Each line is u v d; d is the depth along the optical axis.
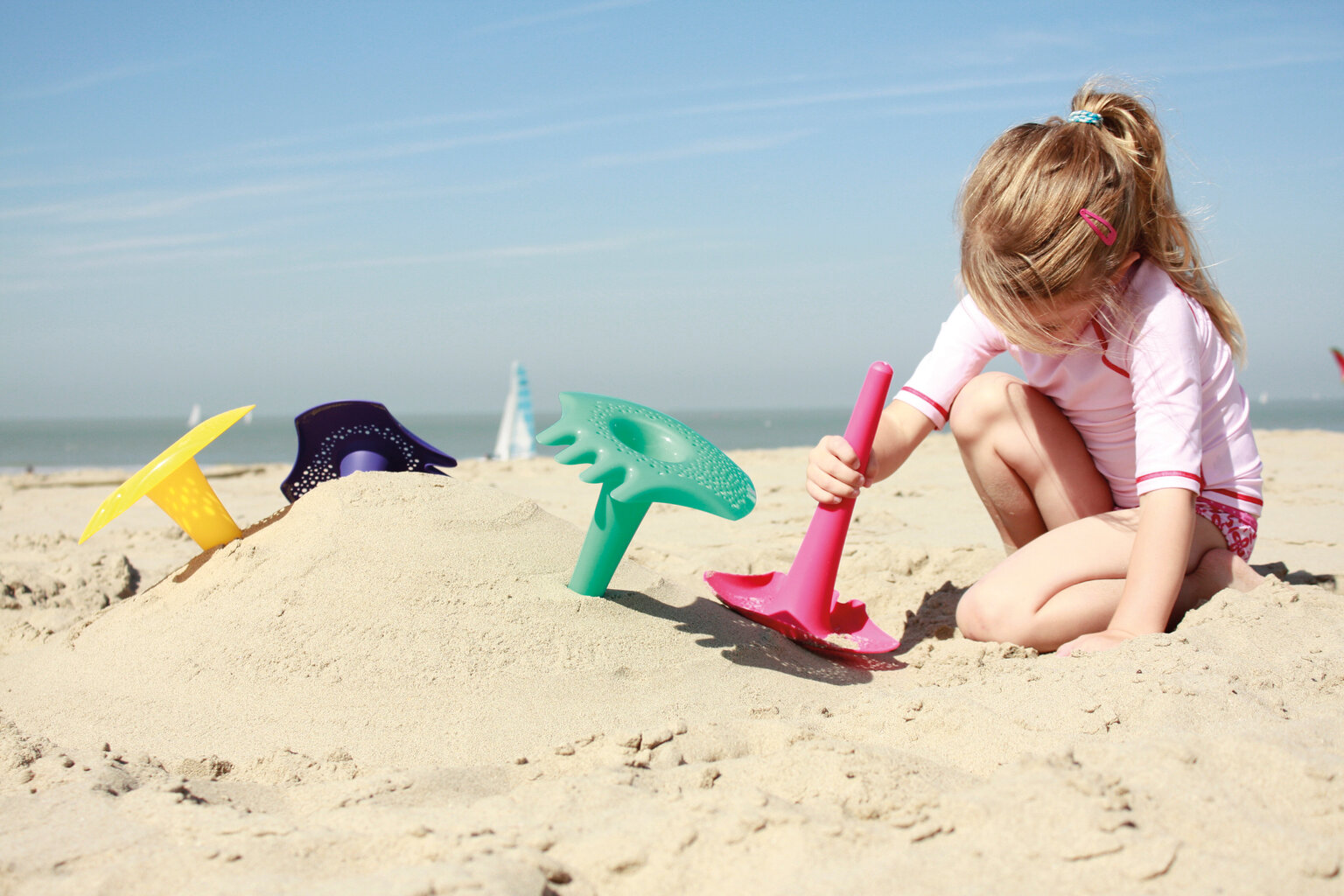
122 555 3.94
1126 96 2.10
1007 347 2.48
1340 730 1.35
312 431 2.55
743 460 8.95
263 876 1.04
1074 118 2.07
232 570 2.14
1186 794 1.14
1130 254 2.06
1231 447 2.29
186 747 1.62
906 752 1.42
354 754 1.58
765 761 1.36
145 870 1.07
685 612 2.26
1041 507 2.52
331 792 1.34
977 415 2.50
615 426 2.04
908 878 1.02
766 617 2.29
